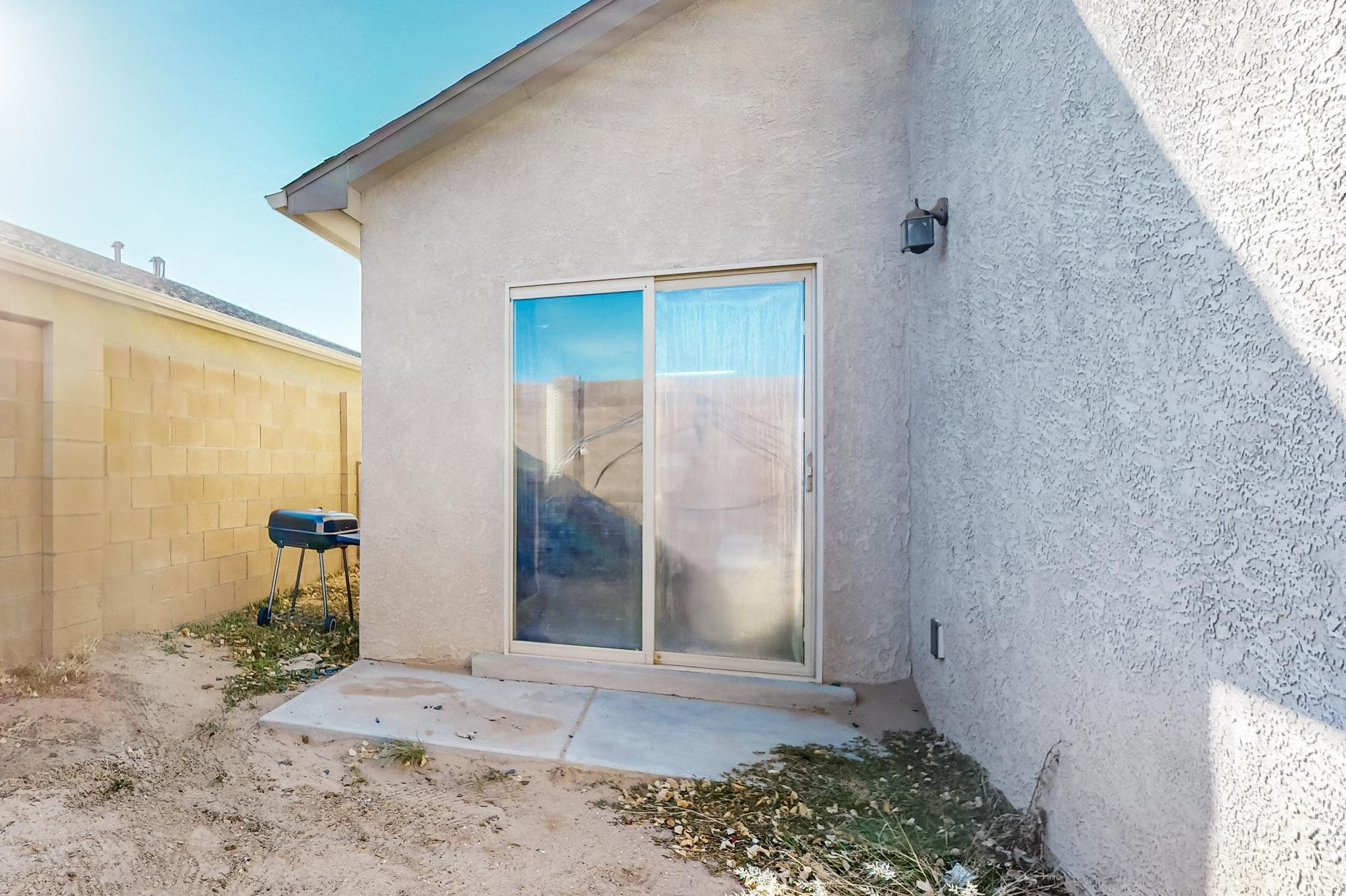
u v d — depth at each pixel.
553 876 2.03
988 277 2.49
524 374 3.89
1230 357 1.29
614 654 3.70
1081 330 1.86
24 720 3.18
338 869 2.06
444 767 2.75
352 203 3.98
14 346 3.91
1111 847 1.69
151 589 4.85
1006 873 1.96
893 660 3.44
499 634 3.86
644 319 3.70
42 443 4.05
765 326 3.60
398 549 4.01
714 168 3.62
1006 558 2.34
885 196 3.45
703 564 3.64
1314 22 1.10
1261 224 1.21
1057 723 1.98
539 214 3.85
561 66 3.67
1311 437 1.11
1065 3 1.92
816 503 3.48
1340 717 1.05
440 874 2.04
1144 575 1.57
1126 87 1.63
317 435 7.01
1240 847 1.26
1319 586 1.09
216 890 1.95
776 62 3.56
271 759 2.82
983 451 2.55
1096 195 1.77
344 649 4.50
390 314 4.05
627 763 2.73
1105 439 1.74
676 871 2.05
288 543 5.23
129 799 2.48
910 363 3.41
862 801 2.46
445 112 3.72
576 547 3.80
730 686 3.44
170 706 3.41
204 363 5.43
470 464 3.92
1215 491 1.34
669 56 3.68
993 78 2.44
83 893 1.93
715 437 3.65
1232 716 1.29
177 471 5.12
